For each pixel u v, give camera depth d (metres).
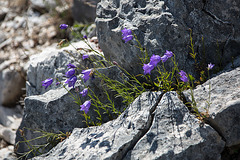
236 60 3.45
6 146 4.97
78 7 6.48
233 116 2.73
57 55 4.18
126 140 2.81
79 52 4.12
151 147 2.72
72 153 2.95
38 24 7.19
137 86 3.51
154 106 3.03
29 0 7.94
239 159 2.81
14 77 5.82
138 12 3.55
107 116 3.57
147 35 3.46
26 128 3.76
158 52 3.44
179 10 3.41
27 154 3.74
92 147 2.91
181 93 3.19
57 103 3.52
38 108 3.61
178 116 2.88
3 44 6.81
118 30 3.58
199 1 3.39
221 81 3.10
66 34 6.18
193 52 3.36
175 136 2.74
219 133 2.80
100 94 3.56
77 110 3.53
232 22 3.42
